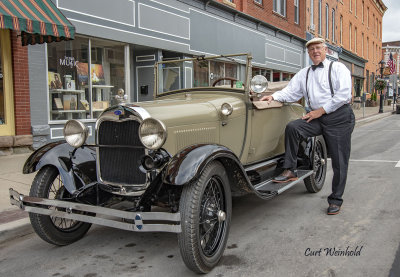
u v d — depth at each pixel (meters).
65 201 3.03
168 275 2.90
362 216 4.10
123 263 3.13
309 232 3.67
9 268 3.08
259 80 3.83
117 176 3.18
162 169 2.91
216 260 2.96
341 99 3.99
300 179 4.34
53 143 3.62
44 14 6.12
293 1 18.12
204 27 11.59
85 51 8.17
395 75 26.70
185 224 2.70
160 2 9.69
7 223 3.81
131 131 3.05
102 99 8.68
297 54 19.02
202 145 2.98
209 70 4.44
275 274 2.83
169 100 3.97
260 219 4.12
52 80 7.56
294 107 5.21
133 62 10.18
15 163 6.37
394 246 3.26
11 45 6.88
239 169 3.20
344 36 27.17
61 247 3.52
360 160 7.69
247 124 4.05
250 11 14.23
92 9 7.87
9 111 6.98
